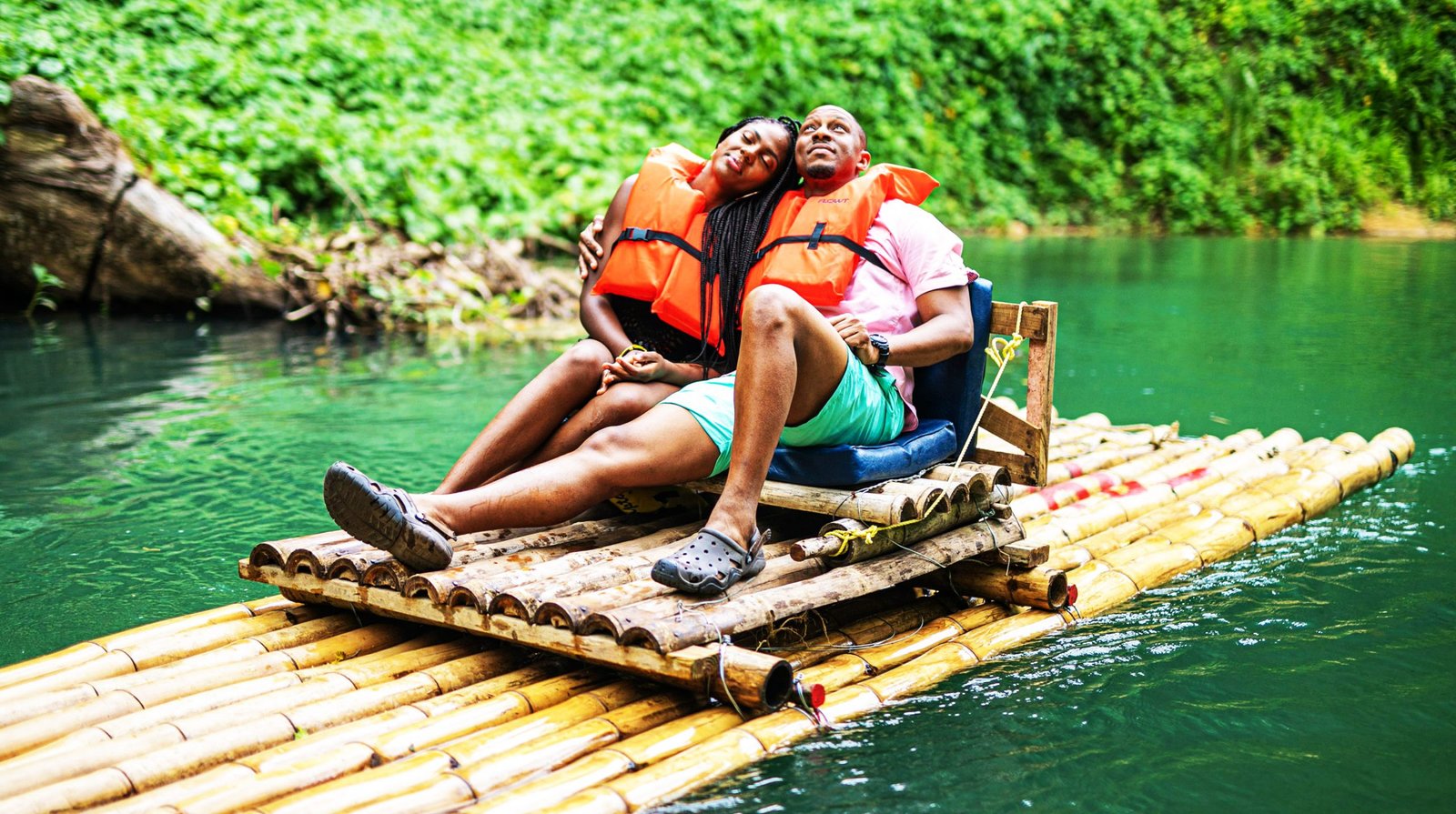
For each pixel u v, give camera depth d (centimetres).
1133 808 228
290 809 212
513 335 802
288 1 1097
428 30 1197
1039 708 269
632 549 304
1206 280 1020
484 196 988
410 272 855
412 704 254
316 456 492
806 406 288
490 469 313
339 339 769
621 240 343
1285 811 227
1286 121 1487
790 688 250
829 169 326
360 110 1038
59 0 945
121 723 242
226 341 748
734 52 1329
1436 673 287
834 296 314
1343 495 434
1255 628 316
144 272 805
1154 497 415
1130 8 1534
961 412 328
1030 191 1454
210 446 506
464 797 221
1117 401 606
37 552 382
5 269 801
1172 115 1494
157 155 841
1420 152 1491
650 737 241
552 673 270
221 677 266
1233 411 582
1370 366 688
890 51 1387
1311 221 1405
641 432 293
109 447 504
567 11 1314
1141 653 300
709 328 332
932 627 307
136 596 347
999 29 1457
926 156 1383
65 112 777
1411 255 1191
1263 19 1533
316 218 896
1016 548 317
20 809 209
